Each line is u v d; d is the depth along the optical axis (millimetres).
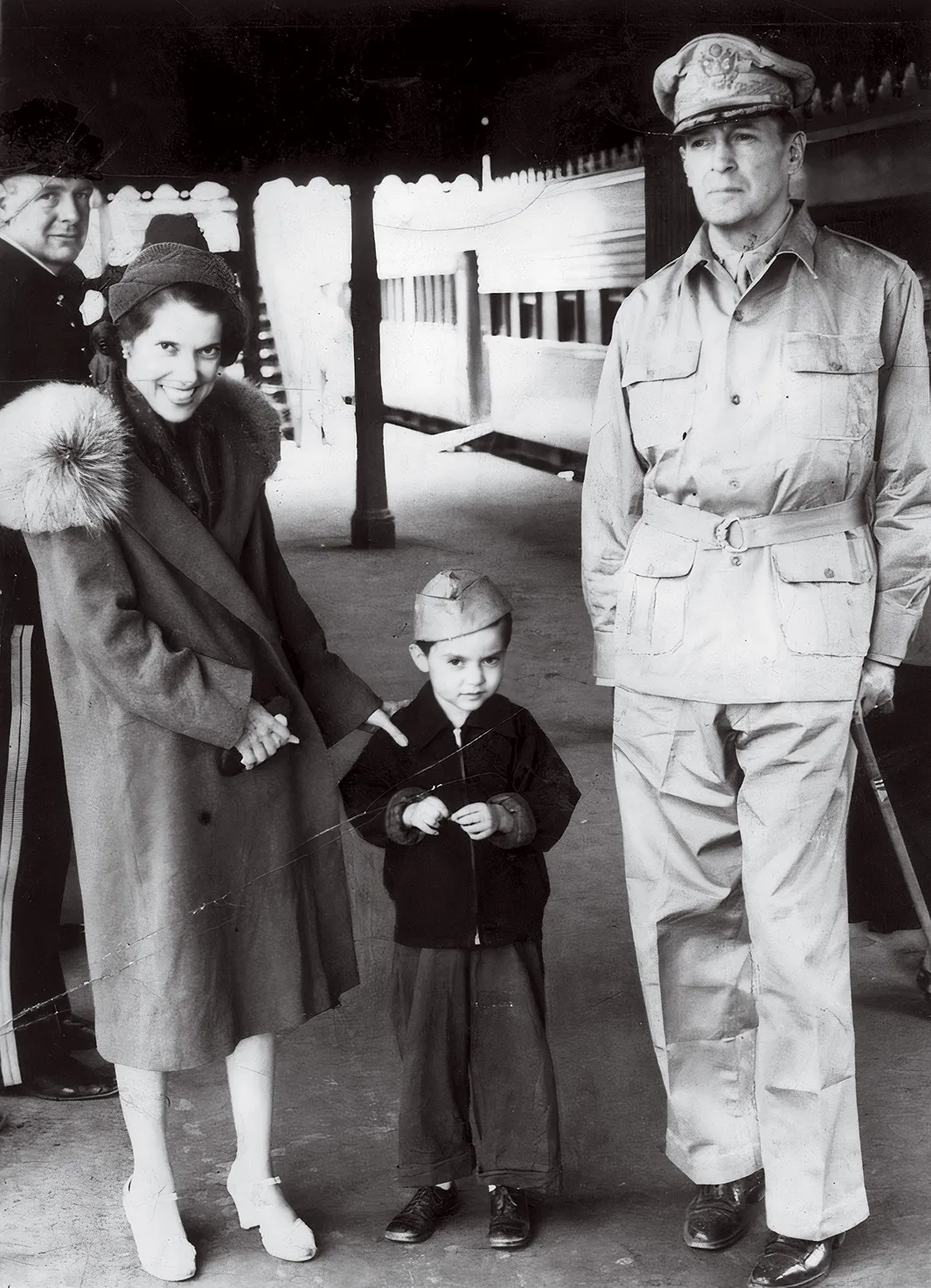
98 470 2107
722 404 2174
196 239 2354
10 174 2762
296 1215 2449
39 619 2805
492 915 2332
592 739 3443
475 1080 2371
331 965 2412
